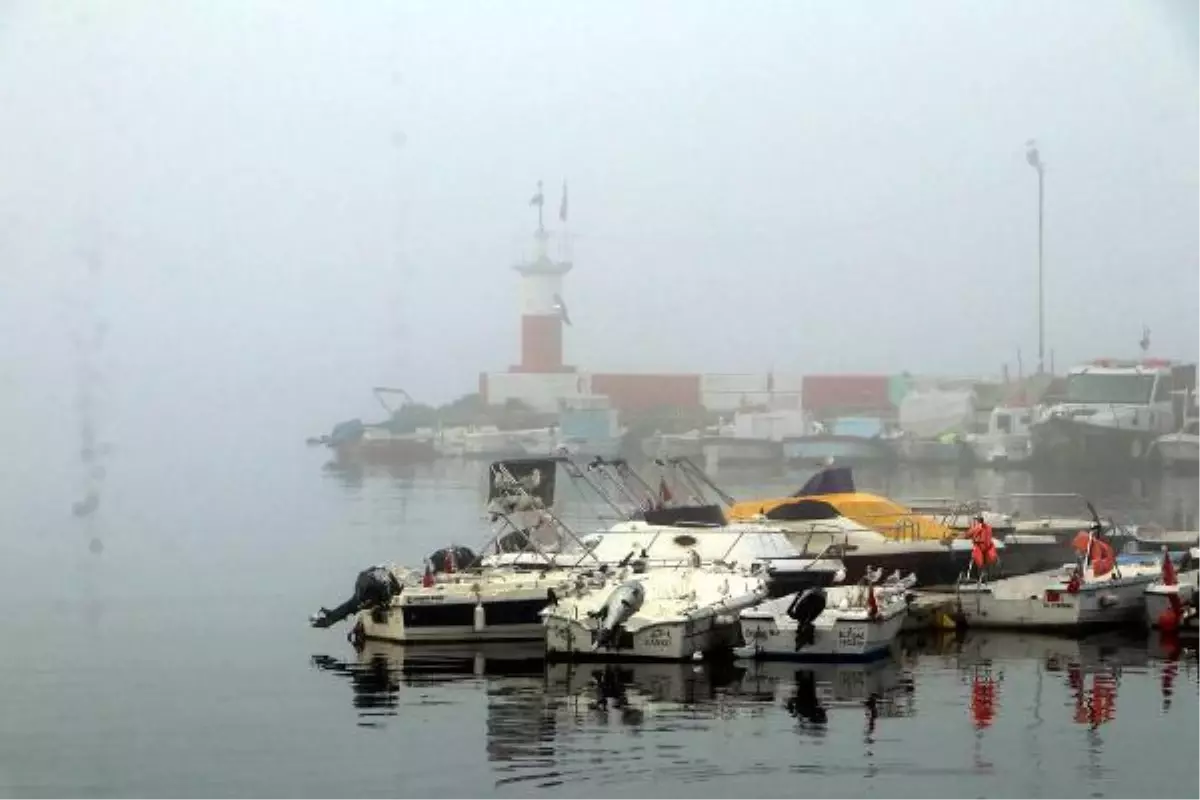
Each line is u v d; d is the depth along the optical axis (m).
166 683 33.41
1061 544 47.47
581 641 33.47
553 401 172.12
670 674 32.19
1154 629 37.47
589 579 35.16
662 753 25.97
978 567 40.06
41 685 33.44
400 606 35.97
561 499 92.75
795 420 146.62
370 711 29.55
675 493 59.03
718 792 23.91
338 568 61.88
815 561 38.62
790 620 33.38
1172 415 118.56
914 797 23.69
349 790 24.59
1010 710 28.73
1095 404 116.50
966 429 145.38
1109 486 111.31
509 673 32.59
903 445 135.50
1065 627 37.03
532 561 38.69
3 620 44.62
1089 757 25.64
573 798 23.73
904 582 36.47
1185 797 23.66
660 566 36.75
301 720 29.12
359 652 36.22
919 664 33.25
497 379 173.62
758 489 106.56
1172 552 45.94
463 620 36.06
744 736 26.97
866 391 165.75
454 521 86.44
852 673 32.25
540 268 184.00
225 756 26.77
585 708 29.19
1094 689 30.58
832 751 26.02
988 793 23.84
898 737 26.89
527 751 26.22
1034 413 128.50
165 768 26.14
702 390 170.75
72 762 26.67
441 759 25.95
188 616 45.69
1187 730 27.28
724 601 34.31
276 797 24.38
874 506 45.69
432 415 170.88
